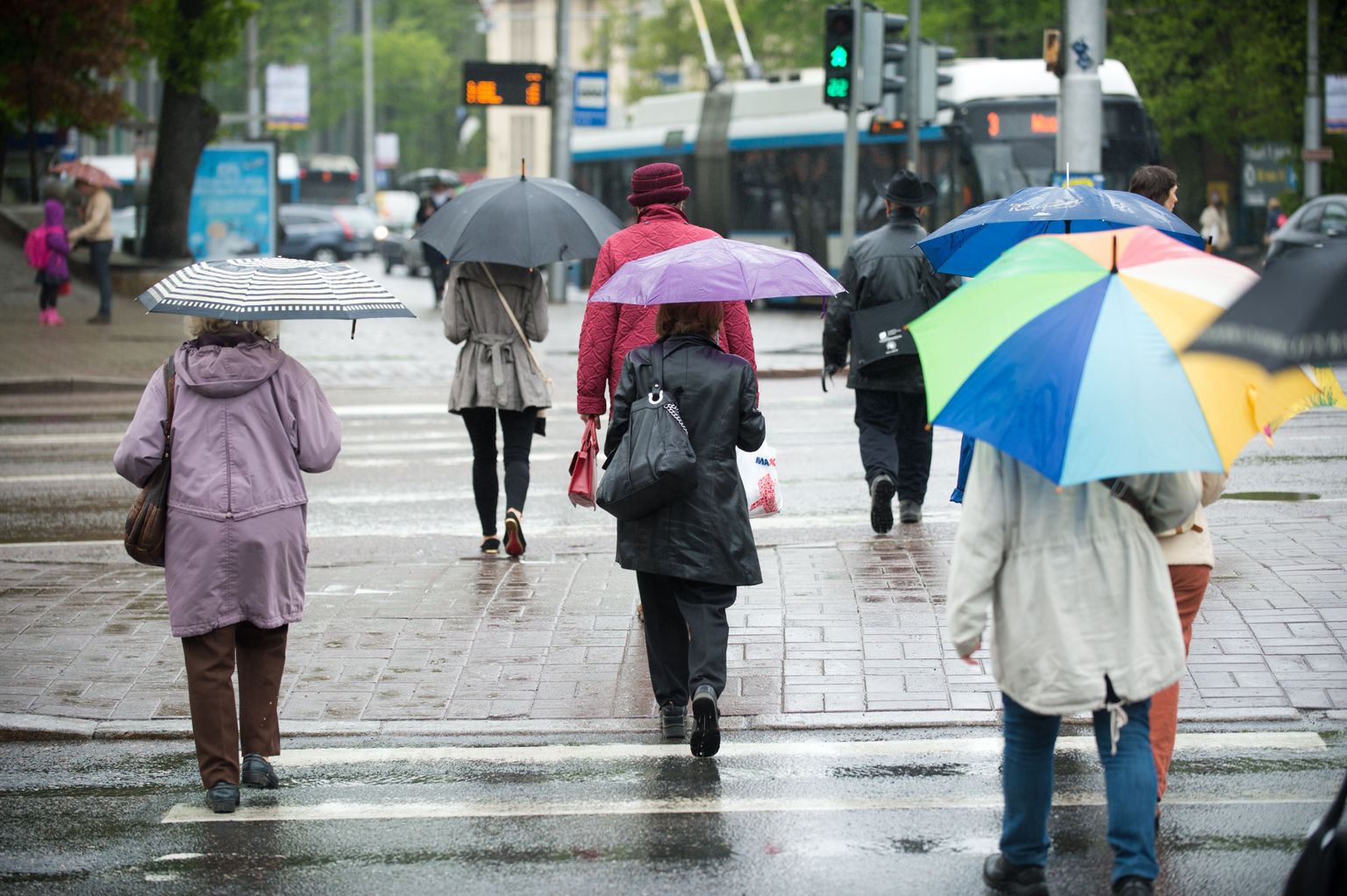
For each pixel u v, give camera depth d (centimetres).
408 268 8350
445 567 1619
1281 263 580
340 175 12744
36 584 1559
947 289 1712
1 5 5494
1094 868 871
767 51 10269
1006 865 840
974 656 1255
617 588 1509
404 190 12475
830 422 2777
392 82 15300
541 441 2623
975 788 1000
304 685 1233
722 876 868
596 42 12475
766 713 1151
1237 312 571
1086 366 727
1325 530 1636
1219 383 720
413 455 2458
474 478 1677
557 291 5728
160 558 998
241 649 1030
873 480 1709
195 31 5441
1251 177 6700
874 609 1391
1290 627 1286
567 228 1597
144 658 1298
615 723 1145
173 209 5562
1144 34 6175
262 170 5238
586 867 884
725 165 6128
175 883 872
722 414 1078
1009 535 799
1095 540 791
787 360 3728
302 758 1084
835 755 1070
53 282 4403
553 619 1400
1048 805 832
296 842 932
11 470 2344
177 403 995
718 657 1059
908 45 3562
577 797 999
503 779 1035
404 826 955
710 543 1061
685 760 1066
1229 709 1128
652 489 1045
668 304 1107
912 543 1670
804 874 869
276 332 1030
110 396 3183
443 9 16538
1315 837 697
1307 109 6050
